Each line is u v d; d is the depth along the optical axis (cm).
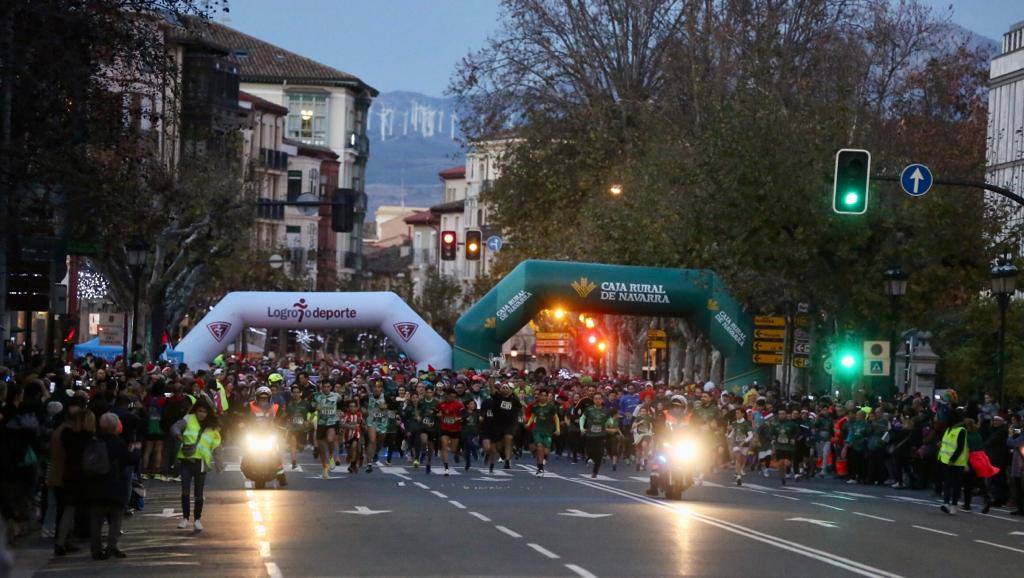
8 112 3175
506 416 4825
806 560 2448
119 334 5834
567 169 8400
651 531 2867
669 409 3853
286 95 18150
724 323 6725
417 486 4109
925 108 8144
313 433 5562
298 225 16800
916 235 5659
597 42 8444
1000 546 2870
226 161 7638
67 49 3188
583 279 6806
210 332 7250
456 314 18200
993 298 6444
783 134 5719
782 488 4541
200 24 3681
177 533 2792
